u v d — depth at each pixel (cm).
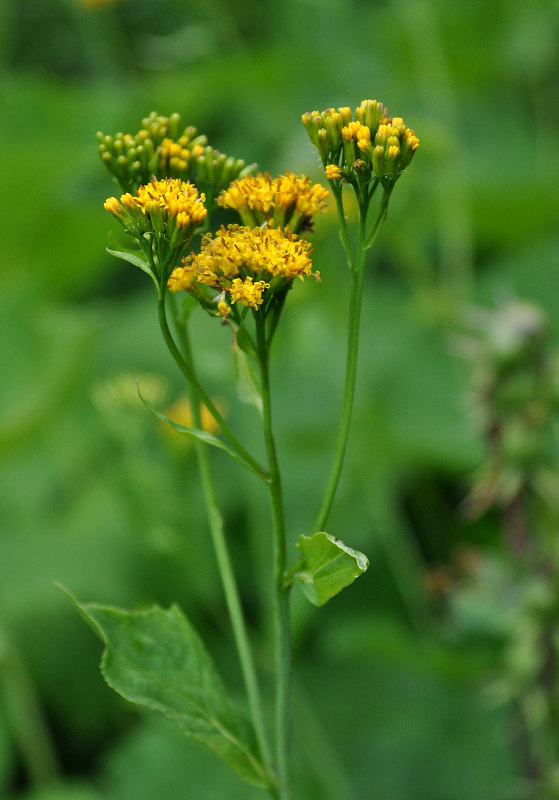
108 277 204
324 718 123
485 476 93
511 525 94
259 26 203
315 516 138
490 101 211
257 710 75
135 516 109
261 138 197
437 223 175
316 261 119
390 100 203
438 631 124
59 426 149
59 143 177
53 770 122
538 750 94
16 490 149
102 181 191
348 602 137
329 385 144
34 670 132
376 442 146
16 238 170
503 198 177
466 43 202
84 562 137
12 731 126
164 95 180
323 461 143
